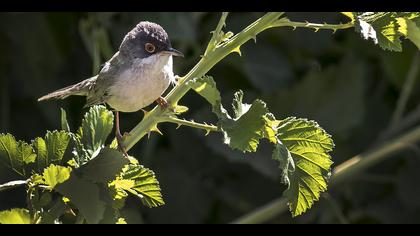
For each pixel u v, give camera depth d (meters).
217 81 12.52
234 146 5.85
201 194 12.05
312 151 6.02
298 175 6.05
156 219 11.86
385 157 11.52
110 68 8.57
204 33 11.99
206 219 12.03
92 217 5.69
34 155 6.30
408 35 6.49
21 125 12.07
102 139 6.54
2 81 11.93
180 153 12.16
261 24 6.28
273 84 12.27
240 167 12.23
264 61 12.41
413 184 12.44
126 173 6.11
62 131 6.34
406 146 10.72
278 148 5.92
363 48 12.94
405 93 12.35
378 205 12.52
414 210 12.51
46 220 5.93
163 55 8.40
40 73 12.09
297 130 6.03
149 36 8.41
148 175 6.12
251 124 5.95
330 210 12.10
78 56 12.41
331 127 12.00
